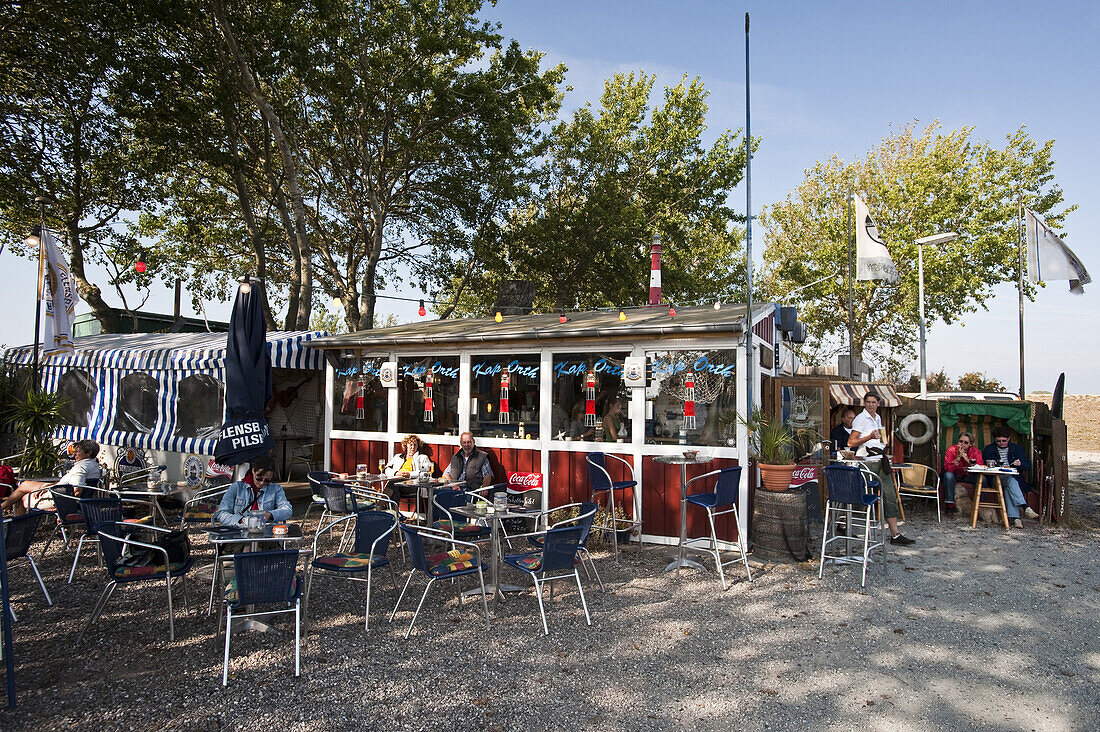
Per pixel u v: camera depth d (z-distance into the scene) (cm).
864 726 367
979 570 684
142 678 420
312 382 1398
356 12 1622
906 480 1044
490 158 1822
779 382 919
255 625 502
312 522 915
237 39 1416
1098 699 400
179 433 1055
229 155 1518
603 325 821
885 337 2688
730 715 379
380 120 1712
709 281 3020
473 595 597
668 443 784
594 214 2092
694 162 2300
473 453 834
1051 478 952
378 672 432
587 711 382
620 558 727
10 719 366
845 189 2622
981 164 2430
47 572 658
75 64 1359
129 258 1908
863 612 552
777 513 710
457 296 2170
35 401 873
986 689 412
